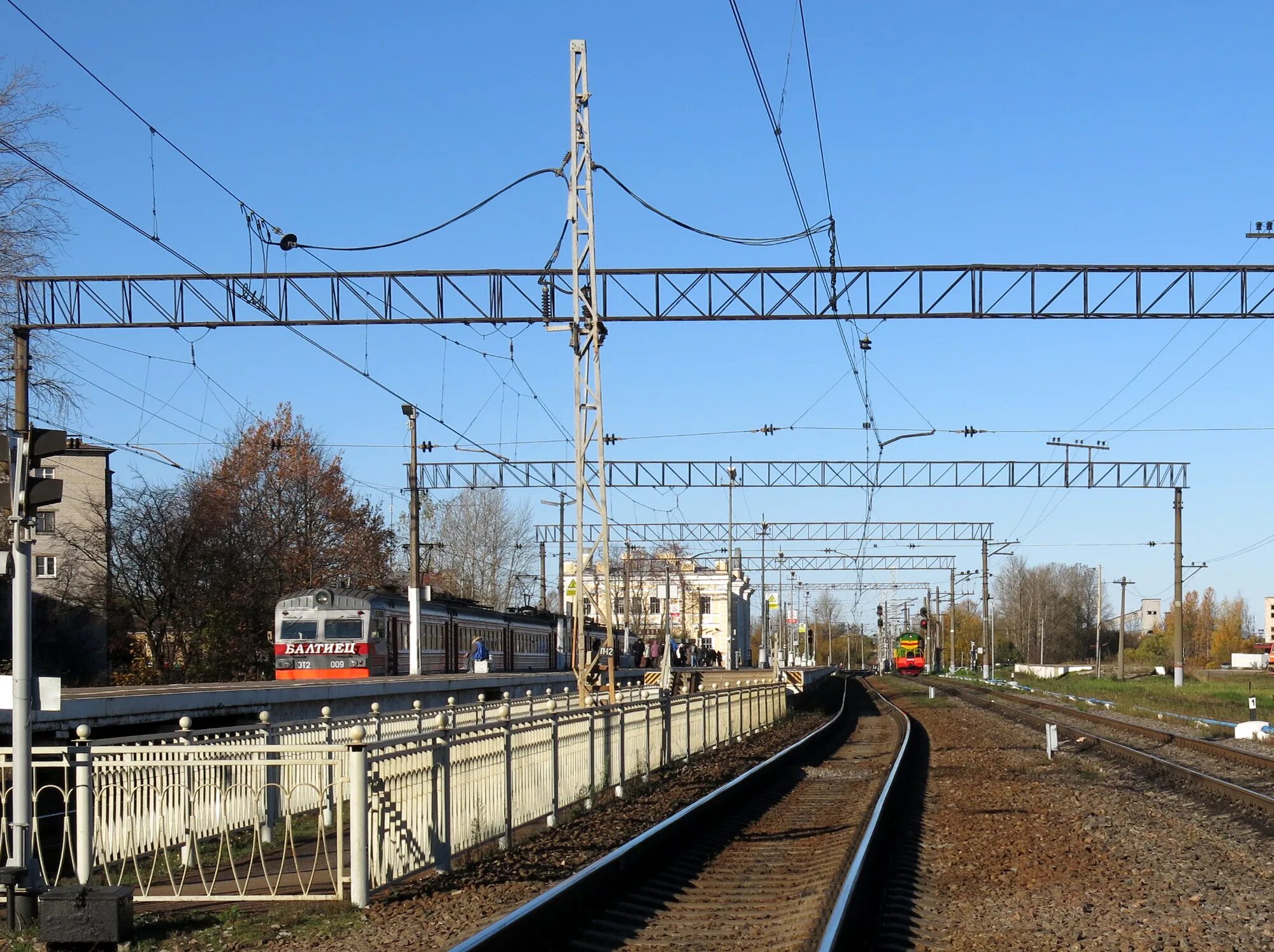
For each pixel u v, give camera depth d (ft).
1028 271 71.46
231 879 37.22
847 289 71.77
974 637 489.67
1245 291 71.00
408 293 72.13
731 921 32.53
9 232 97.04
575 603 76.84
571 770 50.88
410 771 36.14
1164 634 387.34
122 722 58.08
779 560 266.77
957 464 147.64
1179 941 29.40
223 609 155.84
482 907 32.76
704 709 83.41
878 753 92.48
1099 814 52.80
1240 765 74.18
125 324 72.18
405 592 195.42
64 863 41.32
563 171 74.84
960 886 36.81
